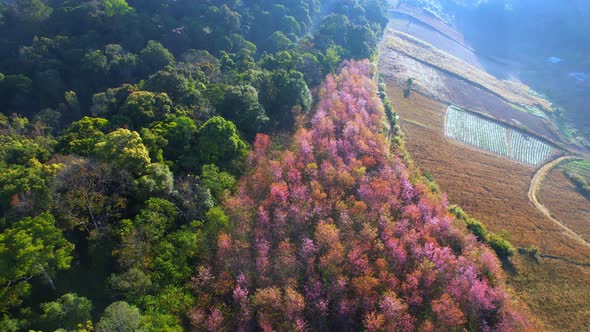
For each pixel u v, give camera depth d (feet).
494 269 200.54
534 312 203.62
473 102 431.43
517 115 422.41
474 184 296.30
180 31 399.65
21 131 258.78
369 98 322.96
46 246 147.64
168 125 228.43
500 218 265.54
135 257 159.53
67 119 313.53
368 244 193.26
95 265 169.78
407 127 355.15
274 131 278.46
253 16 463.83
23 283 142.10
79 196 172.86
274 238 196.65
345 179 226.79
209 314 160.45
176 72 285.43
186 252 171.73
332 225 196.95
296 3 490.08
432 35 632.79
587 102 489.67
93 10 392.47
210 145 221.87
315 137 260.01
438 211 227.40
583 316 203.51
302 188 215.72
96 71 337.31
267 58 356.18
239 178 227.20
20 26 389.60
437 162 314.55
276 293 166.30
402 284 179.73
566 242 251.19
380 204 215.92
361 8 525.34
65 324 135.85
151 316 143.95
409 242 198.08
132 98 248.32
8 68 345.92
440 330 168.45
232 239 185.06
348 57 404.57
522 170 327.67
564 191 307.37
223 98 271.28
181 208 193.16
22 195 166.61
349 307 170.40
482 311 181.06
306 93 304.91
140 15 404.36
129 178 186.70
